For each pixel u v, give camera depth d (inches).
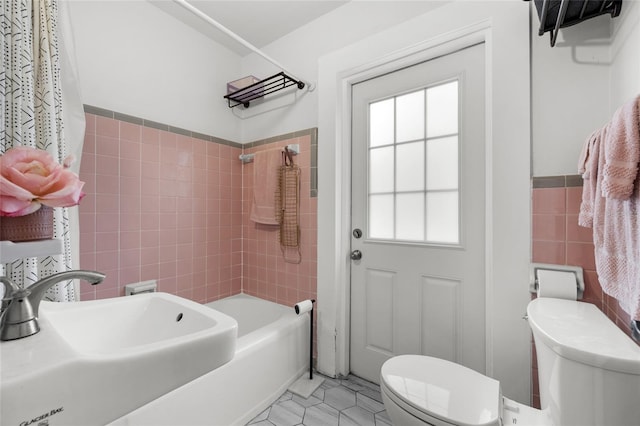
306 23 74.4
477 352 51.8
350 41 66.4
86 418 18.9
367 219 65.6
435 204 57.2
